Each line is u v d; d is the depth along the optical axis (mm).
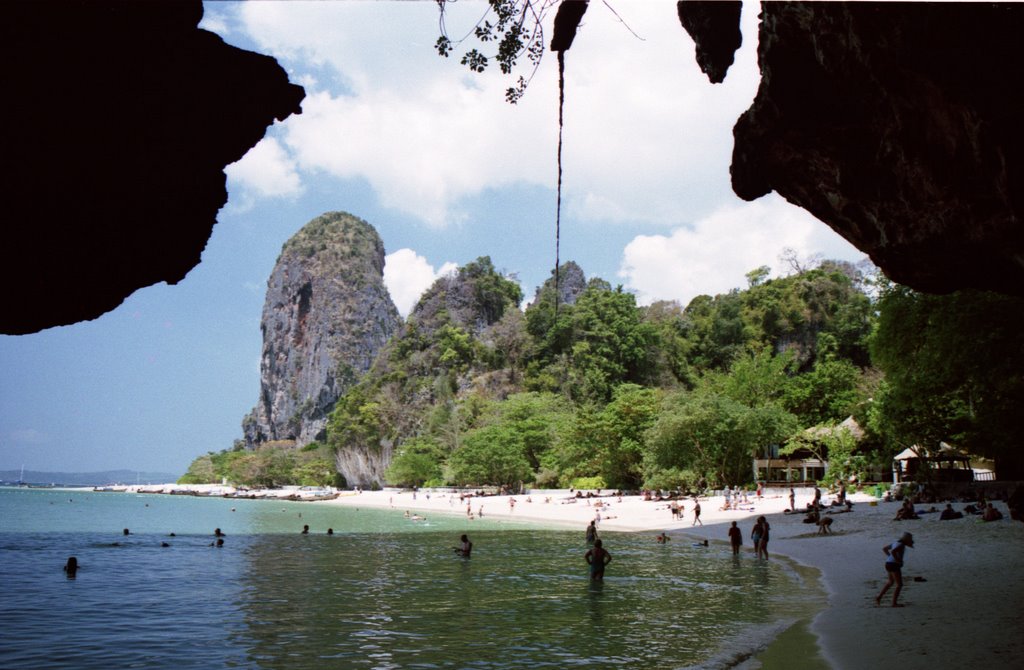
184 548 34781
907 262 14102
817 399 74062
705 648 13430
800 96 13547
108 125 6902
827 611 16000
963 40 10312
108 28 6621
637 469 73625
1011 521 26750
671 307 148000
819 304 120188
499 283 186875
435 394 143500
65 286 7348
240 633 15391
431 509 77125
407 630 15555
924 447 39031
